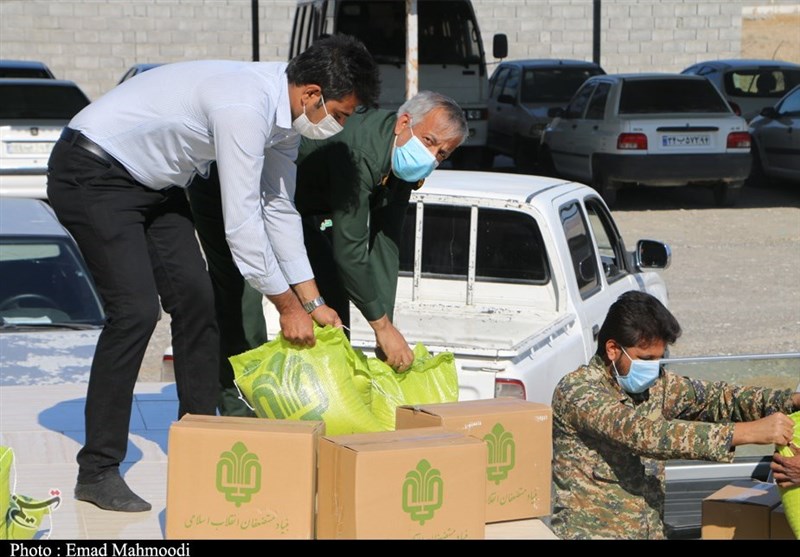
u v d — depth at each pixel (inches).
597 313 256.2
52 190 152.6
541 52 1029.2
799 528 140.6
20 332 275.9
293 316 147.8
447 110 160.2
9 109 570.3
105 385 153.8
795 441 141.9
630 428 144.0
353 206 162.9
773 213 661.3
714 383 158.9
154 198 155.0
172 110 148.1
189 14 997.2
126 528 147.8
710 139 641.6
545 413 144.3
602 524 150.9
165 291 159.5
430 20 707.4
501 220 250.8
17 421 203.0
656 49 1036.5
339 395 145.6
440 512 124.2
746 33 1310.3
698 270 521.0
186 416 135.3
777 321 430.0
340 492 123.7
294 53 810.2
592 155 656.4
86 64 994.1
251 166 143.7
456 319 242.8
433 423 140.9
